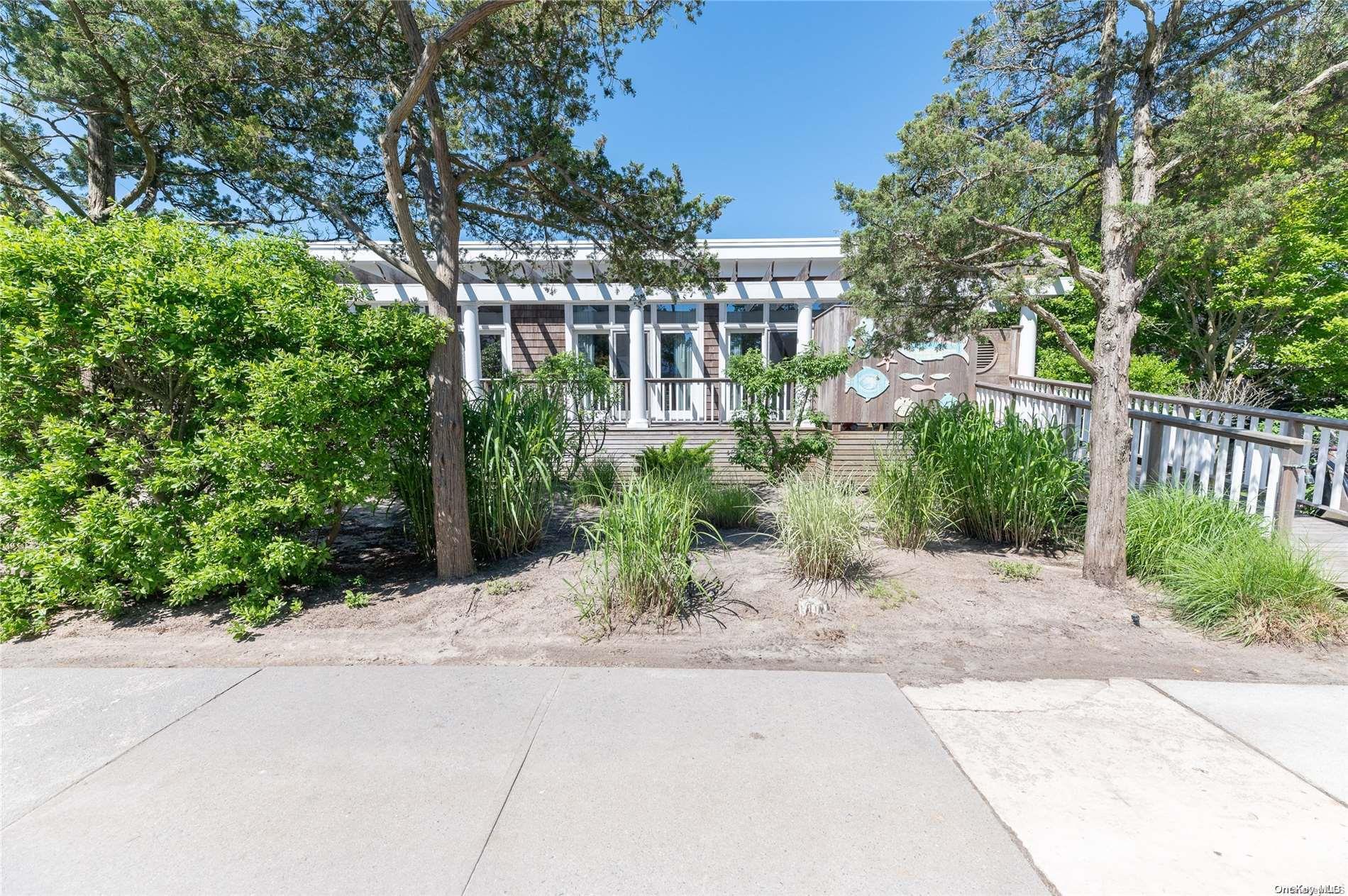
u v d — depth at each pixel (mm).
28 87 6336
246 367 3795
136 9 5461
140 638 3656
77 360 3658
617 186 5574
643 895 1708
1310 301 12180
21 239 3553
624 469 9188
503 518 5008
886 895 1696
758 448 7715
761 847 1893
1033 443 5324
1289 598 3508
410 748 2467
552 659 3342
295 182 5805
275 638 3643
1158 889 1699
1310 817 1997
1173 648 3422
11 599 3699
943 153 4254
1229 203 3572
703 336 14320
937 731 2559
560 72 5426
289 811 2100
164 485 3859
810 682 3031
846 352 7320
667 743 2486
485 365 14562
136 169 7438
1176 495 4570
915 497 5340
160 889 1759
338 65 5414
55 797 2184
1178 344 14586
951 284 4609
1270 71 4172
